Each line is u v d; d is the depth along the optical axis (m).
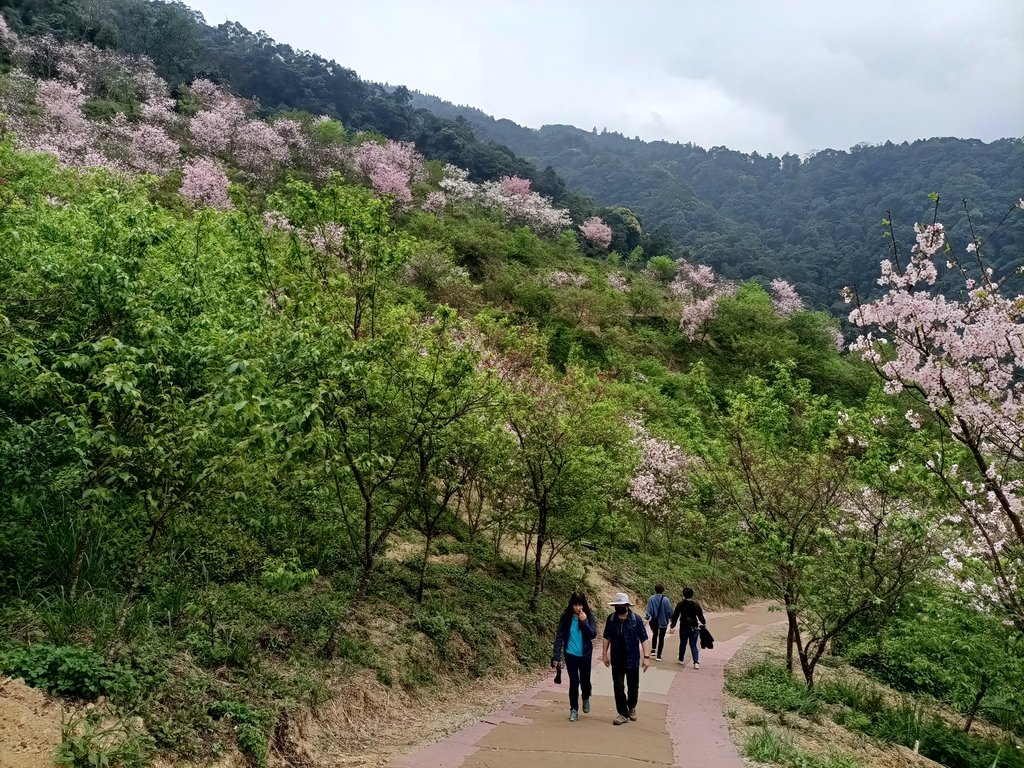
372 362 7.96
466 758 6.32
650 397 35.97
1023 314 7.12
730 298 61.97
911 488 10.76
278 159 50.53
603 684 10.86
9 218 8.52
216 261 10.39
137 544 7.63
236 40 109.19
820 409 12.01
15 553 6.79
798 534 11.66
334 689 7.26
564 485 14.05
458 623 10.89
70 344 7.44
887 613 11.45
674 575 22.84
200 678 5.97
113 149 38.69
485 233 57.44
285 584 7.00
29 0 62.44
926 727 10.47
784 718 9.16
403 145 79.12
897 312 7.48
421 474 9.33
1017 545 9.16
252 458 6.45
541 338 13.73
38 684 4.85
